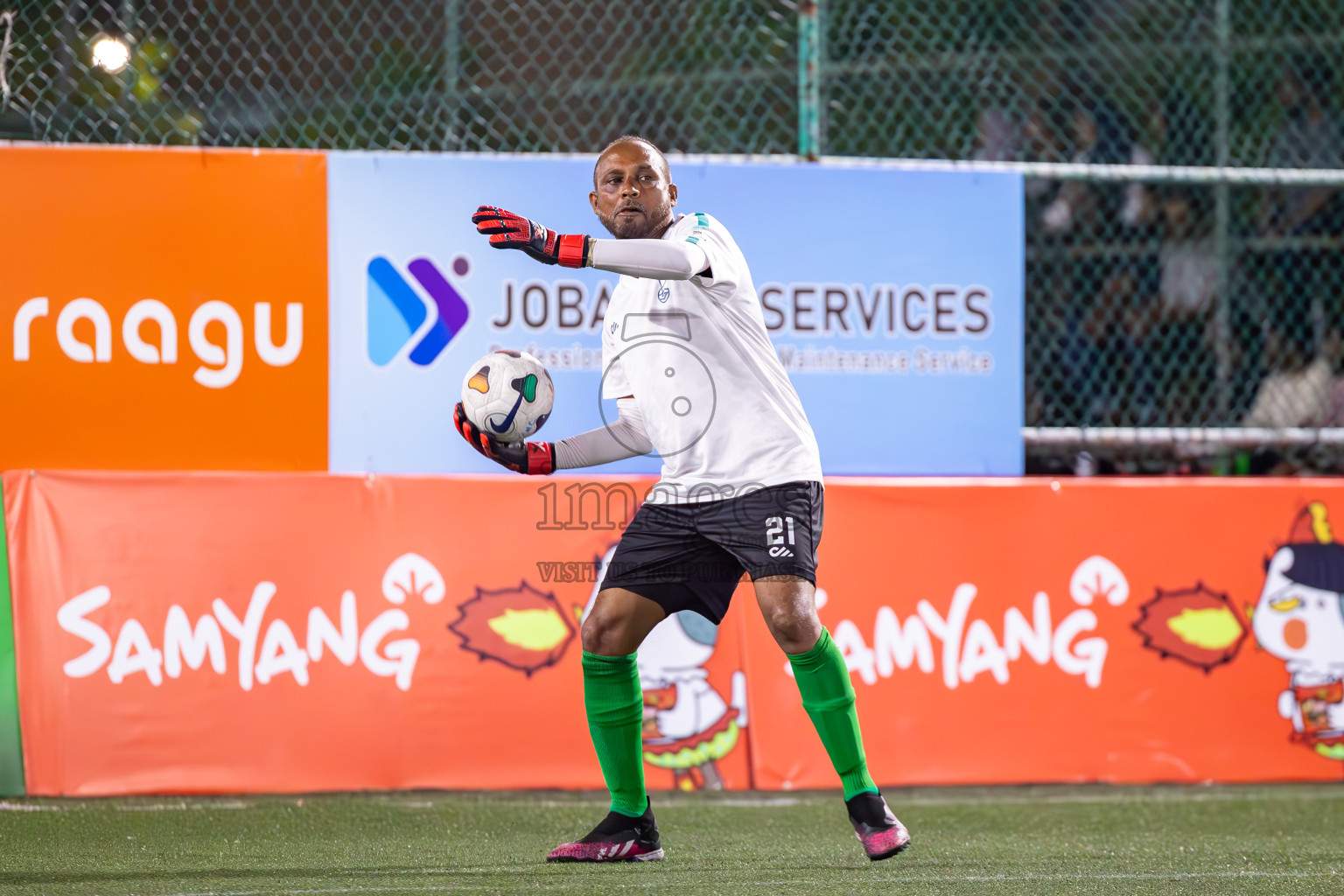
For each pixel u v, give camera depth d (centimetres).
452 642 1532
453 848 1247
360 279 1563
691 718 1545
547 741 1534
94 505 1497
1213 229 2234
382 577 1527
